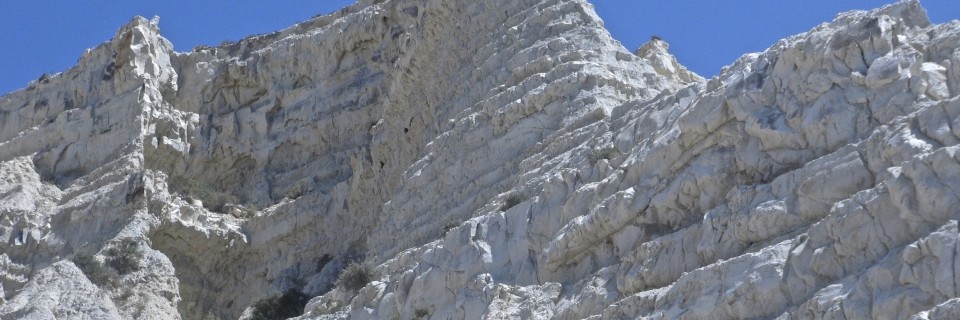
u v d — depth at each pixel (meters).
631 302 25.08
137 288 43.12
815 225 22.58
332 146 53.03
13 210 47.09
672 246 25.89
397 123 46.72
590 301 26.77
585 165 30.91
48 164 52.50
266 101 54.91
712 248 24.95
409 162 45.00
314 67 54.75
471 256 30.58
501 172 36.22
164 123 53.19
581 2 40.56
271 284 48.47
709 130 26.83
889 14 25.56
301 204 50.19
